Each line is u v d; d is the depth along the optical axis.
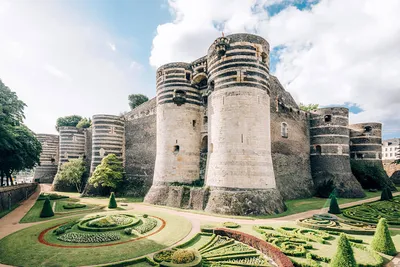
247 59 26.70
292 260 12.84
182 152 32.88
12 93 32.84
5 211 28.28
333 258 11.26
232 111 26.20
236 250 14.75
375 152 45.94
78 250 15.02
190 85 34.47
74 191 50.78
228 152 25.80
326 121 41.44
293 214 23.92
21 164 36.69
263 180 25.27
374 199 33.59
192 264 12.05
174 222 21.14
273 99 36.47
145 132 42.97
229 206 24.05
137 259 13.46
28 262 13.41
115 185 40.41
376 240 14.19
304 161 40.59
